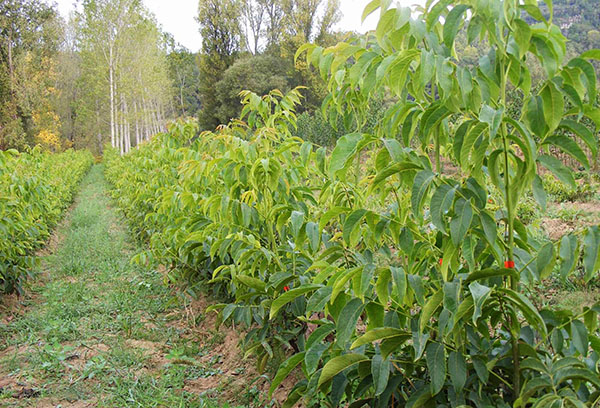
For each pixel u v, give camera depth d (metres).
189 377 3.34
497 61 1.55
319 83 33.91
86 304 4.95
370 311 1.66
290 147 2.69
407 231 1.76
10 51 32.22
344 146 1.58
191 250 4.00
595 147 1.48
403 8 1.47
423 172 1.51
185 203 3.75
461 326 1.54
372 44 2.07
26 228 5.42
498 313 1.66
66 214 11.58
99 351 3.73
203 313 4.48
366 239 2.26
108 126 51.12
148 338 4.05
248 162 2.93
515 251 1.72
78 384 3.17
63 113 49.56
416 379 1.75
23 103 32.41
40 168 7.99
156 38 38.47
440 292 1.48
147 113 39.59
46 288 5.66
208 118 39.88
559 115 1.46
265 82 34.94
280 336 2.90
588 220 6.36
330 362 1.62
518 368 1.55
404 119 1.78
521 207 7.04
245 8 43.16
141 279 5.75
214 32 40.12
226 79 36.56
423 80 1.41
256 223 3.00
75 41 48.53
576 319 1.55
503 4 1.40
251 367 3.36
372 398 1.82
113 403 2.94
